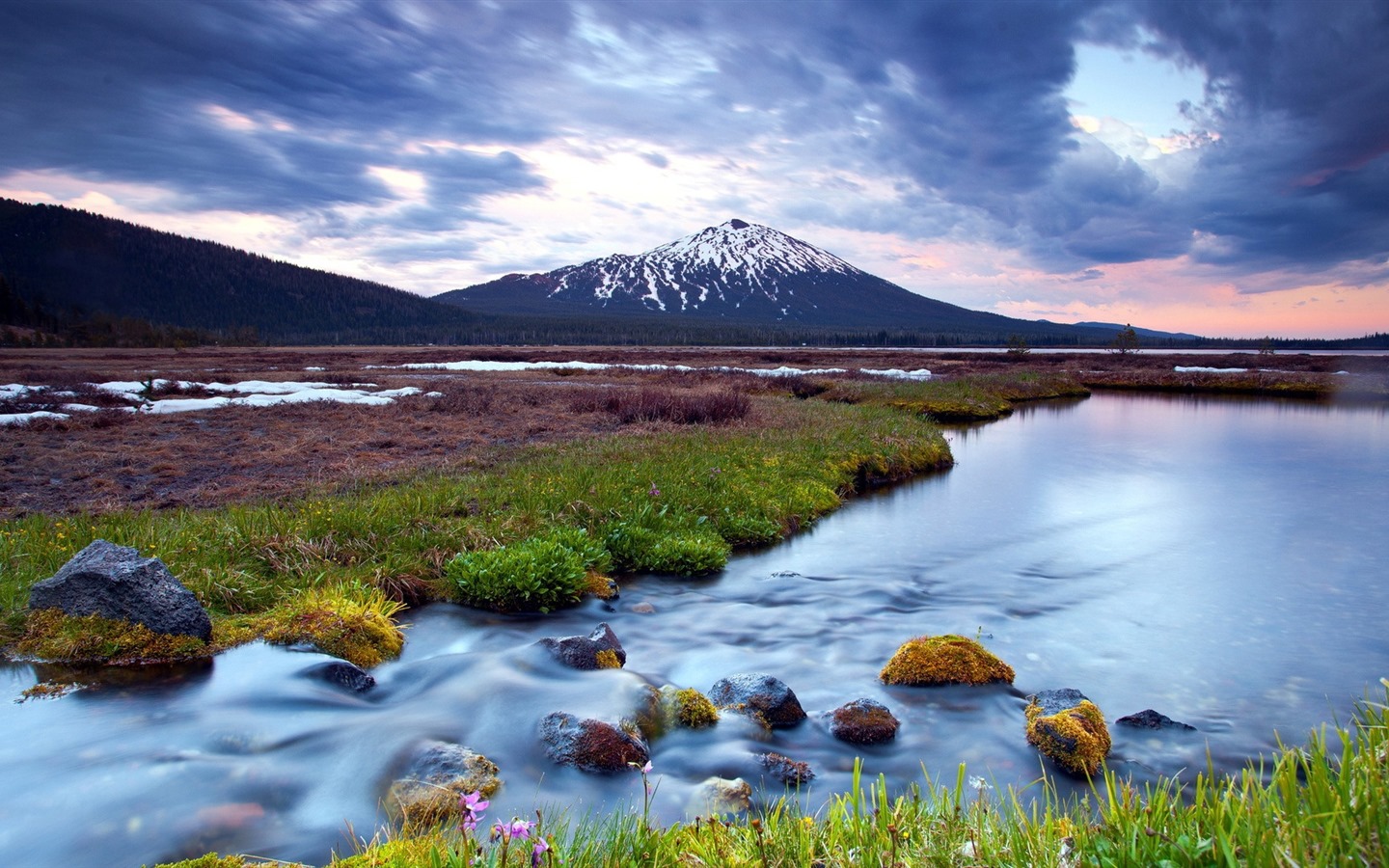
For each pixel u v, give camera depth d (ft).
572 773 16.12
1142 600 31.83
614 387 120.88
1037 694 20.95
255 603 26.63
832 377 150.20
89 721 18.21
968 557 39.01
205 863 12.23
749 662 24.80
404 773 15.80
